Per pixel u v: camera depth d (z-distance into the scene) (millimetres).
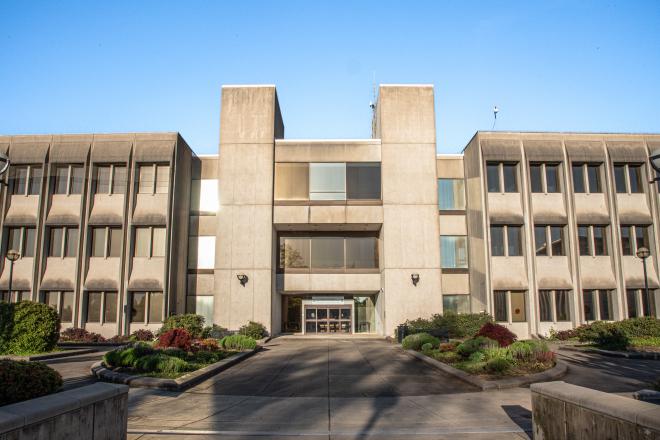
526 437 8164
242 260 30047
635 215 30500
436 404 10891
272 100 31578
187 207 31812
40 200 29750
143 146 30203
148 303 29469
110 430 6758
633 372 15258
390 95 31797
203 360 16906
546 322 29625
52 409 5688
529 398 11422
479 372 14367
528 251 29797
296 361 18750
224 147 31109
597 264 30266
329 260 32750
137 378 12938
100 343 27078
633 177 31406
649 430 5027
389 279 29984
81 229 29656
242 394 12086
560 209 30578
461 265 31781
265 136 31203
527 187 30312
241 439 8117
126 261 29359
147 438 8164
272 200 30594
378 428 8852
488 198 30344
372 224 30938
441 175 32688
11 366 7594
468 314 28141
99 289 29219
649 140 31297
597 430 5832
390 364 17781
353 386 13289
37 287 29250
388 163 31031
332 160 31469
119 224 29688
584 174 31016
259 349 23047
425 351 19859
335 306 33594
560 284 29797
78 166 30719
